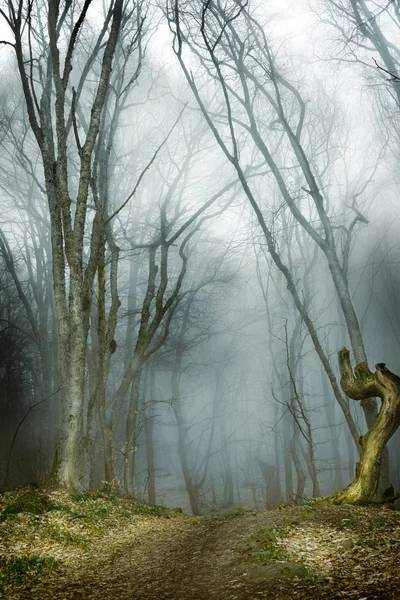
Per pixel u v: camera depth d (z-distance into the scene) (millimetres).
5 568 8133
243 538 9500
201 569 7996
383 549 7523
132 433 19484
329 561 7352
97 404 17859
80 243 15406
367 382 13398
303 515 10812
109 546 10359
